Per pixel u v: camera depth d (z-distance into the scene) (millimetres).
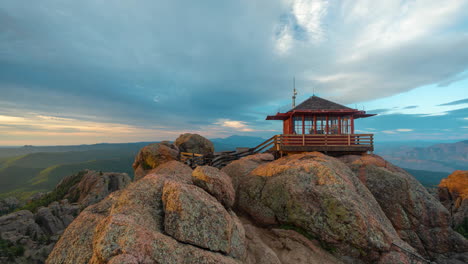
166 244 5141
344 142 19703
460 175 32625
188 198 6441
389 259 8742
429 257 11828
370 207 11000
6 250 65438
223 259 5668
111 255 4555
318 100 22266
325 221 9711
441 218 12289
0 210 126875
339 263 8961
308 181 10992
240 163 15367
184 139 33125
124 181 117188
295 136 19891
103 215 7332
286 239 10078
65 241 6469
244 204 12414
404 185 12977
